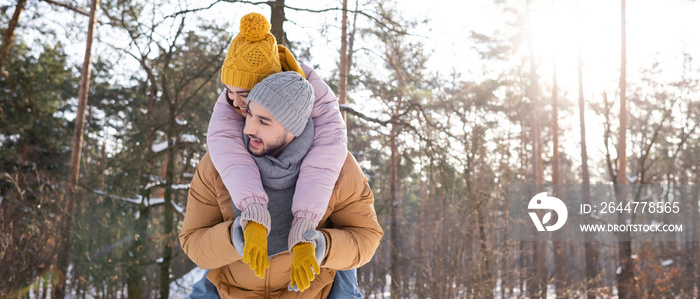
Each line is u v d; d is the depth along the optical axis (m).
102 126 26.53
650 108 27.52
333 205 1.71
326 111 1.77
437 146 13.93
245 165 1.59
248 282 1.74
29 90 20.89
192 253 1.71
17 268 14.77
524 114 30.16
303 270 1.41
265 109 1.57
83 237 16.11
